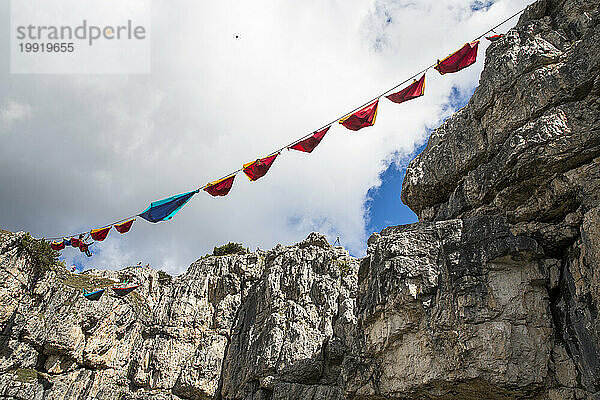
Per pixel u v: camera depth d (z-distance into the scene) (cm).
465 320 1917
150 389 4806
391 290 2159
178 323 5209
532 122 1977
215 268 5662
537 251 1928
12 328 4306
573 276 1819
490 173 2156
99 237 2552
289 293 4728
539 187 1927
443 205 2572
